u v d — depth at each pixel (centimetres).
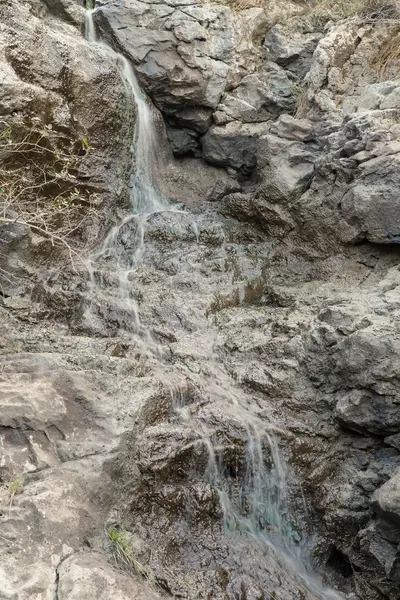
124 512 404
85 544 362
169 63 723
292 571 438
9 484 366
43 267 596
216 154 748
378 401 460
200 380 504
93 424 422
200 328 559
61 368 450
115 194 677
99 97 659
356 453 480
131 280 601
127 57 727
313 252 638
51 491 363
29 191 598
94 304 566
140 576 371
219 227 682
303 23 783
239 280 629
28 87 577
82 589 316
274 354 523
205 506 428
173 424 457
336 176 622
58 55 627
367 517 452
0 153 566
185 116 749
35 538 341
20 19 612
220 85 741
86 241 642
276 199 663
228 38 752
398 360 453
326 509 460
